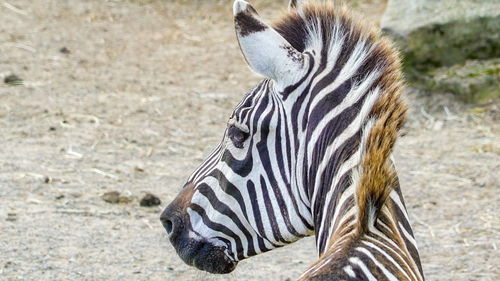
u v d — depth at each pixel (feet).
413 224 47.44
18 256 42.32
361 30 22.43
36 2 100.12
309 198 22.15
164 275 40.96
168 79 76.33
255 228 22.97
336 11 22.94
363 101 21.43
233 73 78.43
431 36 68.03
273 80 22.43
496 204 50.19
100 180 53.62
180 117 66.69
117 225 47.01
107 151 59.06
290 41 23.21
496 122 64.44
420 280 19.65
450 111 66.49
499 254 43.39
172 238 24.09
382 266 18.40
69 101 69.41
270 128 22.48
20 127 63.05
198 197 23.70
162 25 94.17
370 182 19.30
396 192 21.70
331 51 22.30
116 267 41.68
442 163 56.90
